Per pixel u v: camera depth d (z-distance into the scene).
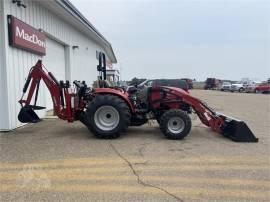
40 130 8.72
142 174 4.91
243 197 4.09
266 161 5.70
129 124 7.67
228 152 6.34
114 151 6.33
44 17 12.06
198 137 7.86
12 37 8.59
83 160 5.66
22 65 9.55
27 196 4.05
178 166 5.34
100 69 9.14
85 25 17.06
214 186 4.44
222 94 34.91
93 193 4.16
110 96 7.57
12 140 7.34
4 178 4.71
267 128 9.63
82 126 9.42
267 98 26.83
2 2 8.31
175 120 7.51
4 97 8.46
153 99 7.97
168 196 4.08
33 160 5.65
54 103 8.02
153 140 7.45
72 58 17.02
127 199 3.97
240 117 12.39
